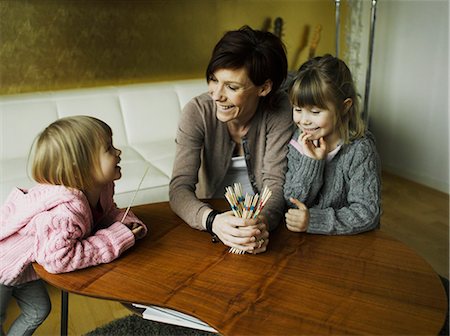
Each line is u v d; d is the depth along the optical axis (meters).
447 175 2.86
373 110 3.31
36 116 2.28
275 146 1.36
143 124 2.51
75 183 1.11
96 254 1.06
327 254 1.12
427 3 2.79
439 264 2.08
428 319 0.90
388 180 3.09
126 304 1.11
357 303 0.94
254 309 0.92
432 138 2.91
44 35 2.44
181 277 1.03
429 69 2.85
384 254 1.12
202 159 1.43
